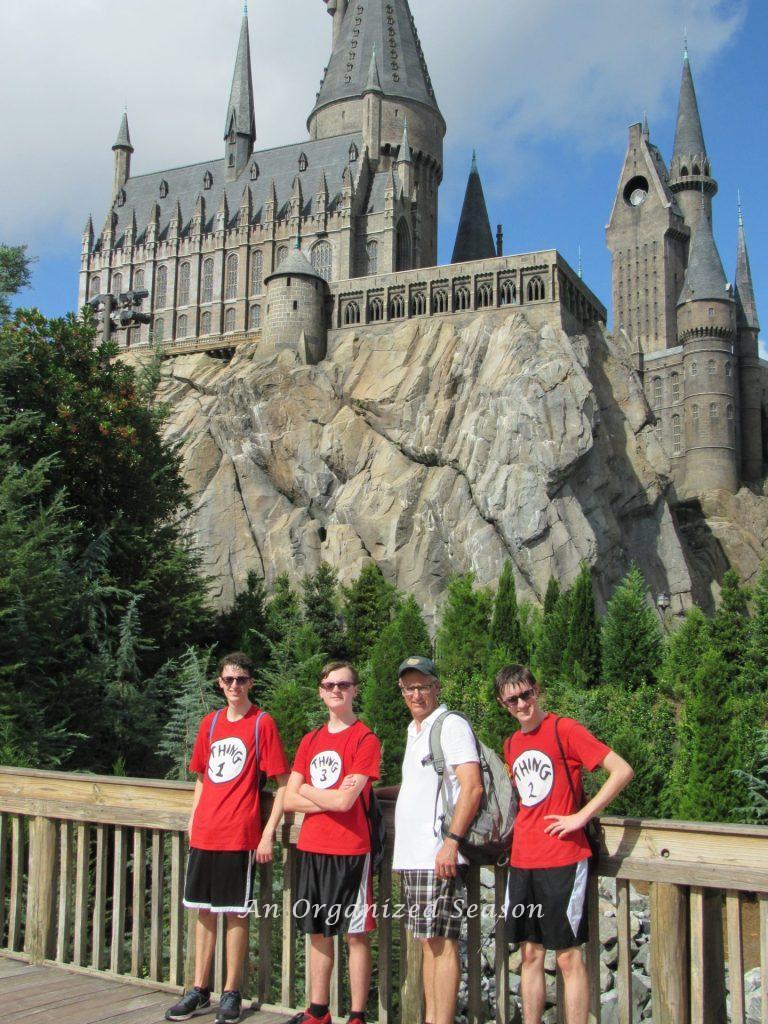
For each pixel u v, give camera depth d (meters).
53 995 10.34
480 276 104.19
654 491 102.69
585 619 52.59
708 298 136.62
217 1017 9.47
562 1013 8.95
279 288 110.00
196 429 109.62
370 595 67.69
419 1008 9.16
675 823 8.22
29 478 30.77
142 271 134.62
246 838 9.78
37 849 11.59
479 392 97.62
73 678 29.12
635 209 171.75
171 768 30.23
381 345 106.75
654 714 39.66
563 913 8.23
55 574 28.78
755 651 53.69
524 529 88.19
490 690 38.78
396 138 133.50
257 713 10.19
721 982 8.50
